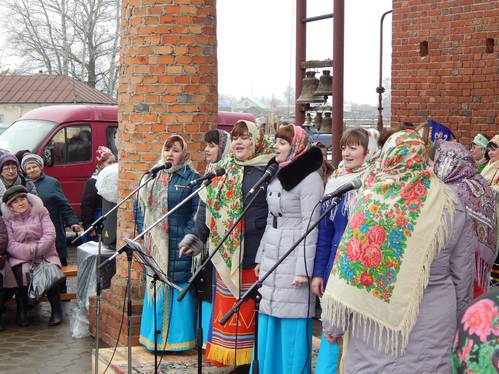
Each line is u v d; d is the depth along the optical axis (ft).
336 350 15.55
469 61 27.32
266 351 16.93
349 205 15.31
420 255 12.12
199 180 18.03
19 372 21.86
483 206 16.80
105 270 25.40
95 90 95.76
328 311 12.74
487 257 16.88
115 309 23.41
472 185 16.87
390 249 12.21
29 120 45.75
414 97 29.30
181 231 20.42
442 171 16.90
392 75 30.01
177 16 22.81
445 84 28.17
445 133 18.12
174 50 22.90
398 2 29.58
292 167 16.48
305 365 16.65
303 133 16.67
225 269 18.21
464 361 7.63
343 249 12.68
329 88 26.68
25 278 25.90
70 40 115.75
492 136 26.78
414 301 12.10
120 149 23.85
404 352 12.28
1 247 25.77
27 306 26.78
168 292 20.42
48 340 24.97
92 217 33.09
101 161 34.06
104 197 26.07
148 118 23.11
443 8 28.02
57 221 30.91
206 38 23.16
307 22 26.89
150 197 20.57
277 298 16.57
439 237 12.13
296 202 16.49
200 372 16.78
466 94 27.53
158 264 20.24
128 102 23.41
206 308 20.25
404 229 12.18
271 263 16.74
